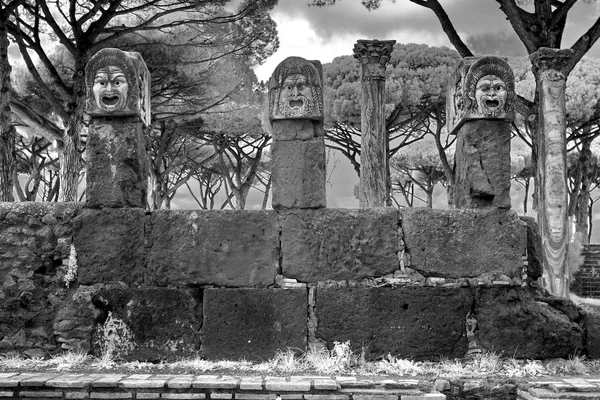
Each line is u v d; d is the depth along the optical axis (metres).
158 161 25.38
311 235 7.14
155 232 7.15
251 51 20.09
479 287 7.12
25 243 7.26
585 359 7.16
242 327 7.00
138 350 7.00
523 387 6.32
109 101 7.21
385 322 7.00
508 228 7.19
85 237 7.17
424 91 21.80
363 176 13.41
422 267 7.10
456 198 7.68
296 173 7.21
